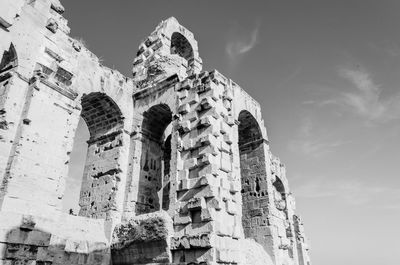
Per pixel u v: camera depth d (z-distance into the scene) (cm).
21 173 1452
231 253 1575
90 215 2052
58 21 1912
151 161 2242
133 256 1703
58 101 1716
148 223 1683
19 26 1642
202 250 1505
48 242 1462
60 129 1689
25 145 1499
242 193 2530
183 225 1636
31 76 1652
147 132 2288
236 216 1734
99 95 2147
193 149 1823
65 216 1631
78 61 1992
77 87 1941
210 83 1934
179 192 1745
